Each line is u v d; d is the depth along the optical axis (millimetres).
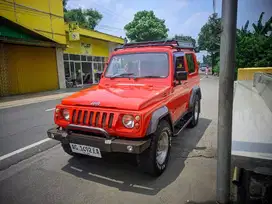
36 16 14086
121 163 3580
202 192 2742
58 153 4051
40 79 14844
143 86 3598
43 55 14977
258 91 2934
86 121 2865
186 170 3307
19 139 4824
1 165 3578
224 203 2381
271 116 2059
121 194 2746
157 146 2957
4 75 12523
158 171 3076
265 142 1708
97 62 21719
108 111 2750
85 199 2658
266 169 1662
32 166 3537
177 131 4062
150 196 2688
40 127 5773
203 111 7418
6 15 12227
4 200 2666
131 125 2643
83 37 19375
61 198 2689
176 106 3834
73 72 18562
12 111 8086
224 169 2303
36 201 2639
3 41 11773
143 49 4066
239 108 2312
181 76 3574
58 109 3131
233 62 2043
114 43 23922
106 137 2713
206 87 14453
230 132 2211
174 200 2602
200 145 4309
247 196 2039
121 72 4086
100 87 3814
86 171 3352
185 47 5172
